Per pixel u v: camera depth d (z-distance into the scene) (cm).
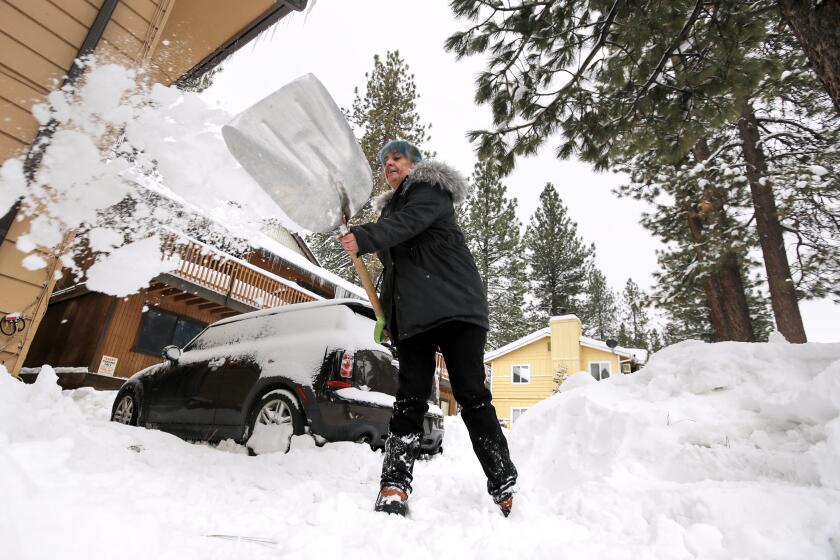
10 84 258
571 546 111
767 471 173
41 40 271
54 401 217
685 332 2364
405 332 165
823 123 956
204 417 367
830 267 955
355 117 1909
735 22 441
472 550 111
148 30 315
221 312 1212
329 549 101
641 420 213
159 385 420
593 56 495
